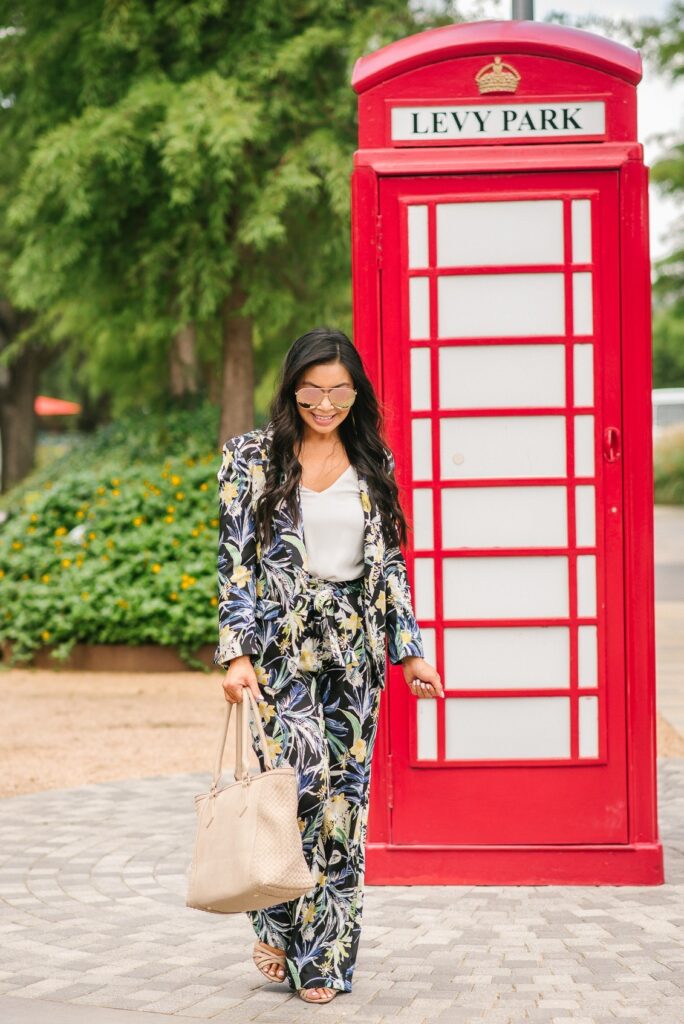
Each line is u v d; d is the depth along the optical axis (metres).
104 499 10.66
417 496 4.84
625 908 4.45
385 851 4.79
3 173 13.55
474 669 4.83
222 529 3.57
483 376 4.80
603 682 4.79
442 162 4.75
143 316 12.74
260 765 3.62
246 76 11.28
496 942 4.07
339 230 11.69
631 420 4.77
